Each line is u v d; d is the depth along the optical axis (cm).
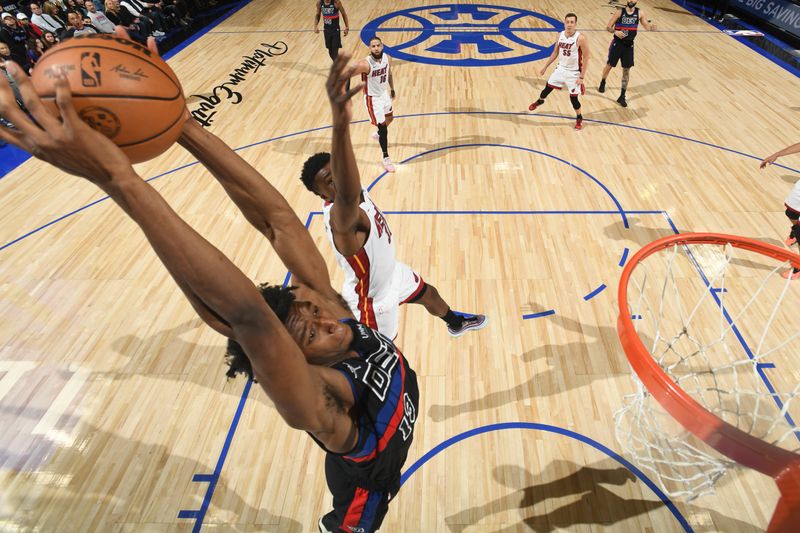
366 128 715
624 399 356
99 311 442
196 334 421
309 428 126
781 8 1022
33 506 310
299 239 153
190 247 90
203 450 337
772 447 183
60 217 561
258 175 144
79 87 105
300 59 967
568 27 642
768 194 556
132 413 361
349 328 147
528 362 384
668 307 422
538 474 317
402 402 163
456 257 482
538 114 746
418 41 1052
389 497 201
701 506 297
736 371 365
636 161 623
